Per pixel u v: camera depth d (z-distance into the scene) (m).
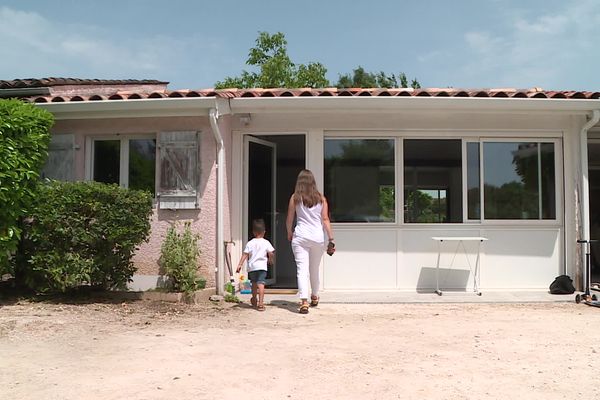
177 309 6.52
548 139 8.13
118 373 4.08
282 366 4.31
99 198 6.50
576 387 3.88
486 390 3.80
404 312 6.64
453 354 4.69
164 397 3.61
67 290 6.96
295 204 6.84
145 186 7.76
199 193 7.42
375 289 8.00
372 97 7.25
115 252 6.71
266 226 8.74
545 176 8.15
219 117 7.32
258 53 19.42
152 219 7.51
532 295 7.65
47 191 6.54
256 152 8.52
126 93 7.40
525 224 8.07
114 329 5.44
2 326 5.34
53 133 7.84
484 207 8.09
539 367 4.34
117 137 7.83
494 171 8.12
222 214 7.38
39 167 6.82
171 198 7.44
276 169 9.62
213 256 7.37
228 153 7.88
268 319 6.17
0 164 6.07
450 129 8.04
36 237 6.56
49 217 6.41
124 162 7.82
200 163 7.43
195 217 7.44
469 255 8.04
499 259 8.05
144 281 7.37
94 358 4.45
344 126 8.03
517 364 4.41
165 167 7.48
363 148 8.09
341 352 4.73
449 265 8.05
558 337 5.32
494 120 8.06
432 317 6.31
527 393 3.75
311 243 6.73
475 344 5.03
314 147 8.04
